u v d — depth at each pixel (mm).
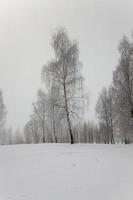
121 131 23922
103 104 43406
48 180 7793
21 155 13734
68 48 22969
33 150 16281
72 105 22438
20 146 20375
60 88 22188
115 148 16750
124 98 22281
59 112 21875
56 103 21984
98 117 45125
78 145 19625
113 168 9422
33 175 8531
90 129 65750
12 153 14812
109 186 7000
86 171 9000
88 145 19594
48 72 22328
